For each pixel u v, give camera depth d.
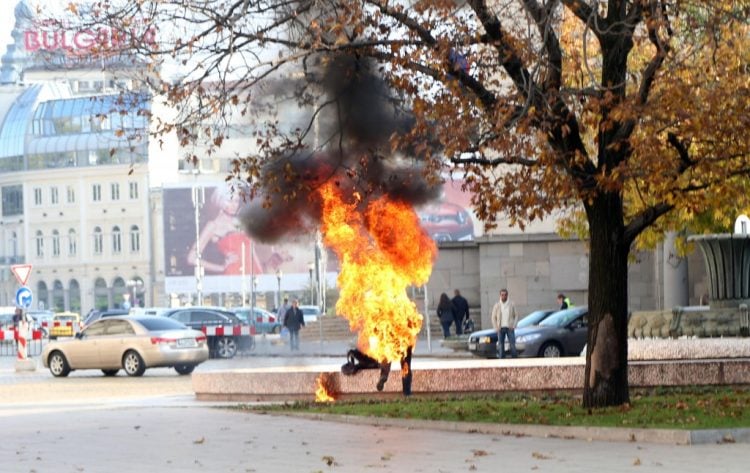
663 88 21.47
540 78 22.39
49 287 186.88
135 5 22.03
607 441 19.66
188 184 138.38
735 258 34.16
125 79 23.69
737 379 29.03
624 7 22.20
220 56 22.25
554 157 21.66
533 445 19.34
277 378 29.72
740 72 22.08
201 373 30.83
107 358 46.28
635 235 23.11
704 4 22.48
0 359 68.75
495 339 46.78
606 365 23.08
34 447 20.80
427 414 23.42
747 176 24.64
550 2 21.47
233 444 20.45
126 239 181.75
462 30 21.81
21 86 193.38
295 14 21.94
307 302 134.12
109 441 21.41
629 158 22.38
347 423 23.48
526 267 60.66
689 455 17.66
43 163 185.88
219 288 137.38
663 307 58.16
